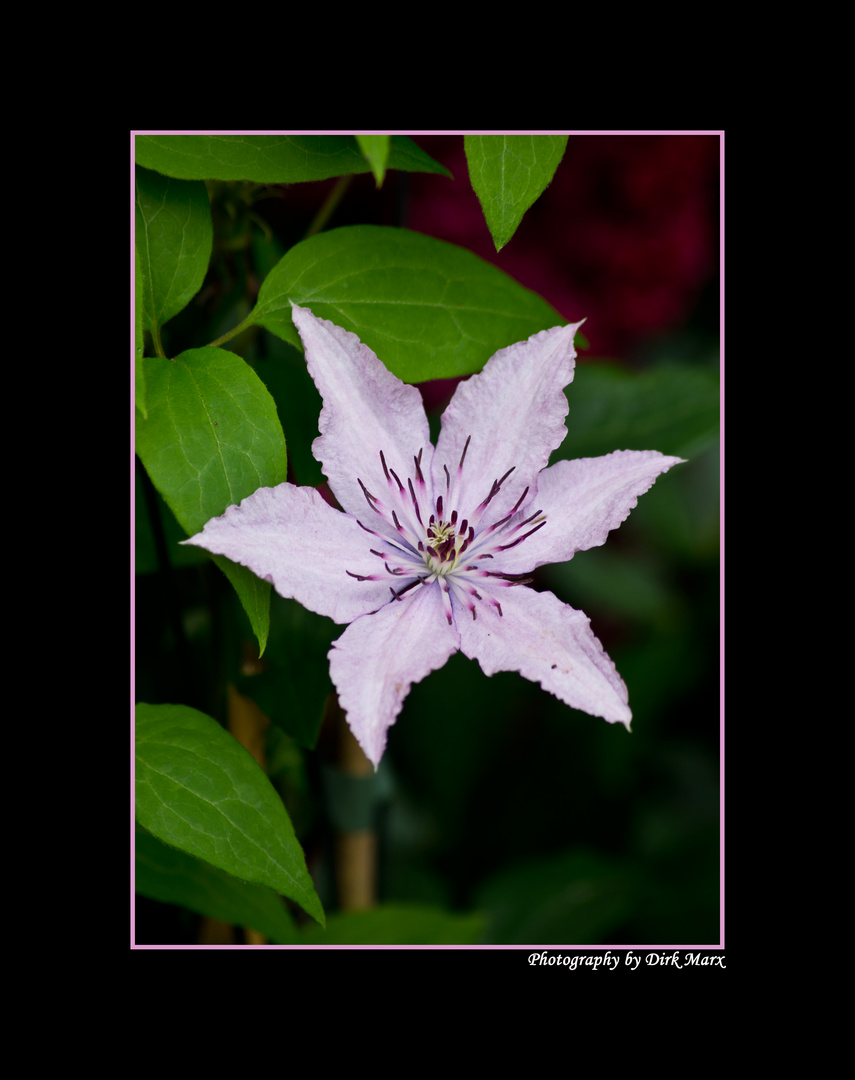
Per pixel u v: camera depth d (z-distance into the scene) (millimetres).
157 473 794
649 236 968
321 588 806
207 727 822
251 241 880
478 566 832
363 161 825
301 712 863
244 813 812
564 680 806
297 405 867
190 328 869
